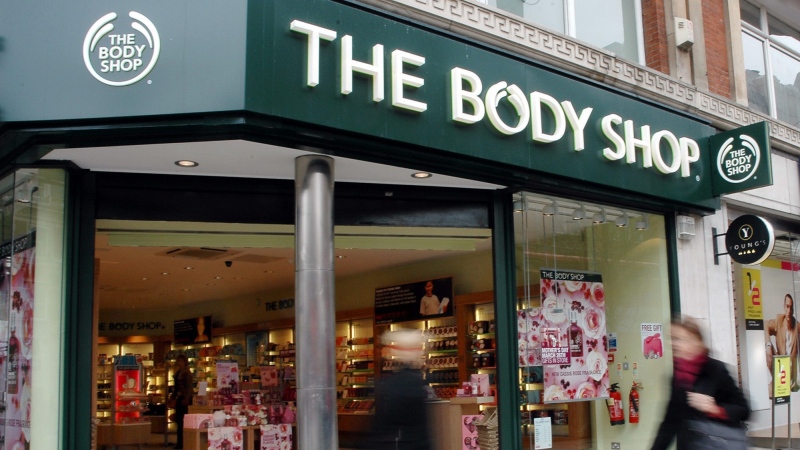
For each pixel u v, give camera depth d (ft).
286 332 49.24
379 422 17.35
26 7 18.12
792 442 34.04
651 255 29.25
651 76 28.68
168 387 59.77
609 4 30.66
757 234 29.09
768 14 38.19
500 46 23.79
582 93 25.22
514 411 24.27
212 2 17.67
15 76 17.84
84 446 19.13
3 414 20.25
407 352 17.74
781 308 35.17
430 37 21.12
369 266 41.16
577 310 26.81
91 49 17.72
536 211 26.04
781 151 35.42
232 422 29.99
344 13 19.31
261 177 22.00
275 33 17.97
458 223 24.59
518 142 22.89
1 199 21.44
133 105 17.44
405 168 21.61
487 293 35.91
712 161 29.96
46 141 18.07
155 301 56.39
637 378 28.09
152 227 21.81
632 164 26.55
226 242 23.02
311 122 18.29
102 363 51.55
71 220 19.77
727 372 16.38
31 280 19.62
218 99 17.25
